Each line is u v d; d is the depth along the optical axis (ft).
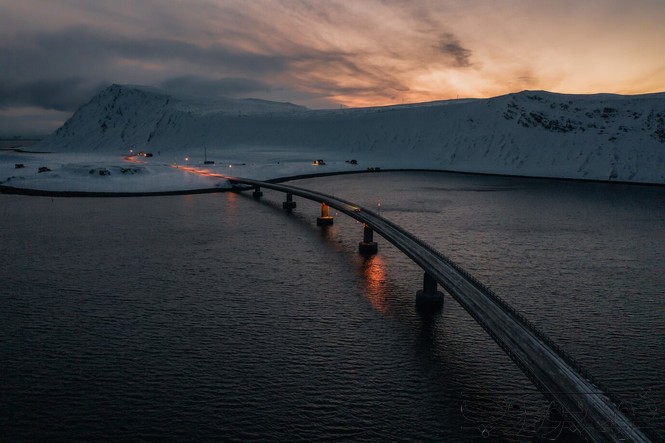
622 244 262.47
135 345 131.95
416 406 104.22
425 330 142.41
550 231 298.56
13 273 199.41
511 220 336.90
